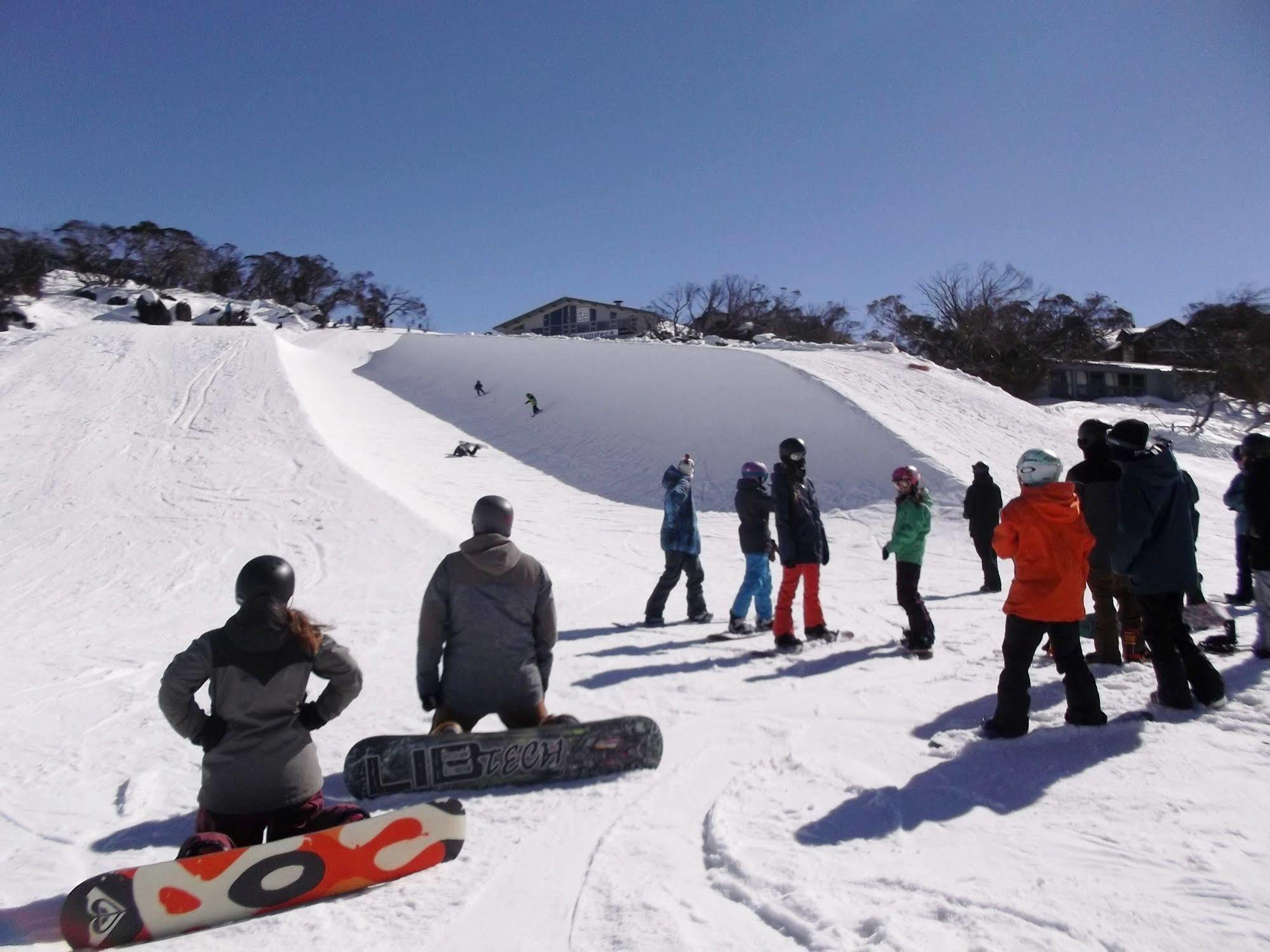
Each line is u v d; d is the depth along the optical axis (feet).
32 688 24.76
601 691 20.61
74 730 20.25
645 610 30.53
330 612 36.52
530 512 69.67
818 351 126.11
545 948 9.14
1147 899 9.23
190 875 9.88
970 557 49.08
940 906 9.32
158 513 60.80
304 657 11.37
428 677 14.92
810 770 14.52
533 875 11.03
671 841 11.97
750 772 14.51
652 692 20.35
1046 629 15.56
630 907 9.95
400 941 9.40
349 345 188.75
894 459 70.54
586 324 272.72
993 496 36.42
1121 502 16.74
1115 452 17.20
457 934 9.52
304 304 341.21
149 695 23.58
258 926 9.88
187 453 76.18
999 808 12.36
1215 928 8.54
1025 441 82.69
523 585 15.02
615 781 14.49
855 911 9.38
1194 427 150.71
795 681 20.88
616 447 91.91
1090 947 8.32
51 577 49.03
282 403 94.32
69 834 13.65
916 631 23.35
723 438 85.40
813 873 10.47
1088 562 17.85
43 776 16.71
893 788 13.30
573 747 14.49
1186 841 10.66
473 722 15.11
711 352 110.52
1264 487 19.07
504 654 14.83
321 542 53.01
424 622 14.92
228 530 56.24
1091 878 9.86
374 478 69.82
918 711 17.87
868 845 11.32
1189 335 183.11
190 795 15.38
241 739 11.10
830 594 36.99
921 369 108.37
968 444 77.92
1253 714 15.43
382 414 116.98
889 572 44.04
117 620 39.63
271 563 11.55
